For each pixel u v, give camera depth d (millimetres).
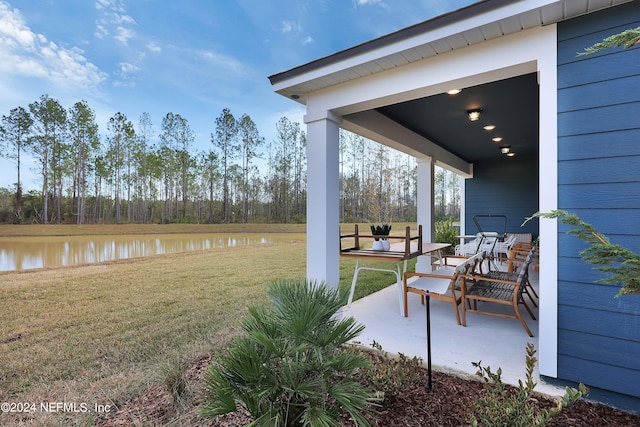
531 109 3885
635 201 1745
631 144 1759
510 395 1872
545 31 2018
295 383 1353
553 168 1975
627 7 1776
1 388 2150
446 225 8594
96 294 4883
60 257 10195
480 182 8070
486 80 2367
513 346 2574
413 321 3227
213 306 4188
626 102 1773
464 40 2211
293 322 1416
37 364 2504
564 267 1933
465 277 3129
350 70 2658
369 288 4977
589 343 1855
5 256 10422
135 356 2631
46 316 3770
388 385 1864
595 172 1854
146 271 6945
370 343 2666
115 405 1901
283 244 14031
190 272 6832
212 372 1381
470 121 4430
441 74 2406
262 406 1343
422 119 4328
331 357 1458
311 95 3127
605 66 1831
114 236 18281
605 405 1803
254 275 6488
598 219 1843
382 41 2414
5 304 4320
